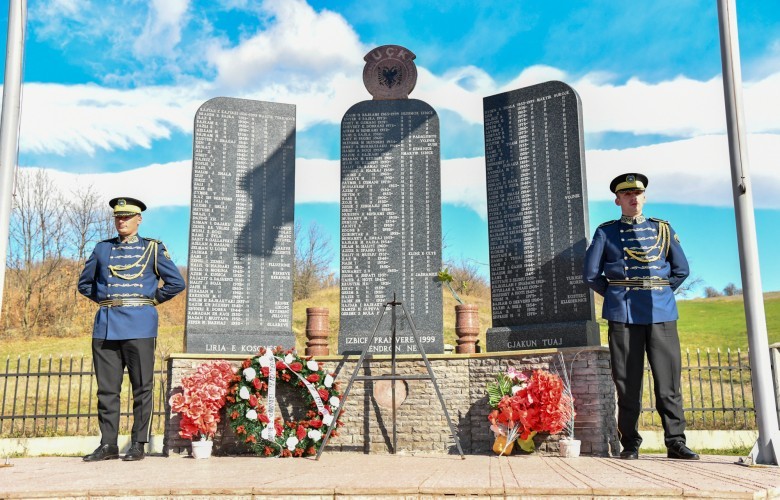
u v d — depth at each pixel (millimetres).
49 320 28500
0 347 22422
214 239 8656
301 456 7516
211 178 8789
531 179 8484
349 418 8133
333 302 28781
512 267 8453
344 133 9109
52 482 4699
